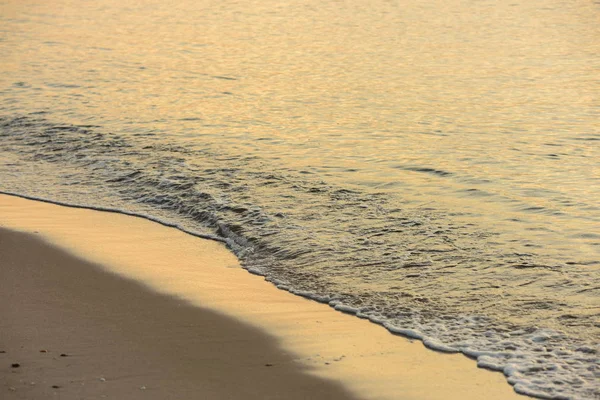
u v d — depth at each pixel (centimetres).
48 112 3203
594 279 1495
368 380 1134
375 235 1777
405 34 5562
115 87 3769
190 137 2778
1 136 2858
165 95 3572
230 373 1144
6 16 6819
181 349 1222
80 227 1923
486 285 1489
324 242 1745
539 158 2478
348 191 2111
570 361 1181
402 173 2303
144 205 2102
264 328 1320
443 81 3931
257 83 3881
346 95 3584
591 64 4369
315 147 2631
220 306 1419
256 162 2420
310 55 4725
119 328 1295
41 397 1050
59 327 1294
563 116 3116
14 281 1525
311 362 1188
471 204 1997
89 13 6931
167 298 1450
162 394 1072
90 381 1103
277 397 1077
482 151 2573
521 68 4281
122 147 2644
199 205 2044
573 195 2067
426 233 1778
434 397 1087
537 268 1559
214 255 1734
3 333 1263
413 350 1241
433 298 1444
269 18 6406
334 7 7000
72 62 4509
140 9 7112
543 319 1334
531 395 1089
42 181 2331
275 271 1617
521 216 1894
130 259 1684
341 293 1485
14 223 1947
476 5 7031
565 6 6894
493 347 1238
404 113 3200
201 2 7469
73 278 1549
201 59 4606
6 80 3941
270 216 1922
